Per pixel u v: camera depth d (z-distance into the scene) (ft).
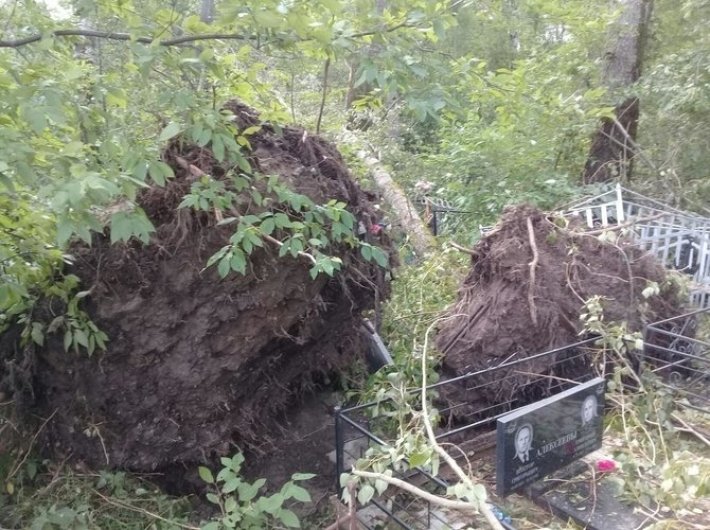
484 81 11.78
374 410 10.43
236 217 9.61
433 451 8.12
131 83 9.91
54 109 7.44
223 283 10.27
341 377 13.69
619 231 15.10
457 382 12.71
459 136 24.68
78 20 10.36
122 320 10.21
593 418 10.00
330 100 23.30
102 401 10.52
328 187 11.41
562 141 25.77
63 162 7.60
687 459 8.18
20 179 7.55
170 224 10.18
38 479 10.69
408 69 9.30
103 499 10.35
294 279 10.62
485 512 6.95
